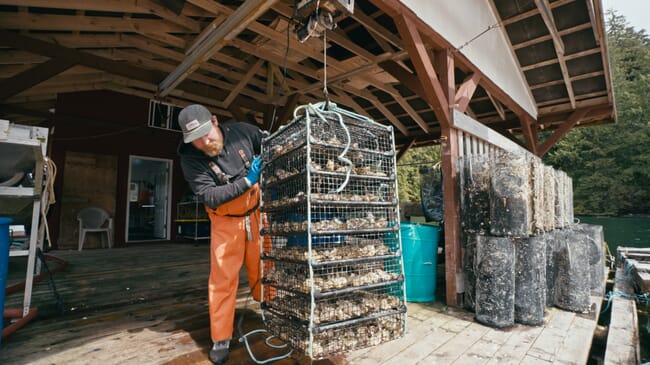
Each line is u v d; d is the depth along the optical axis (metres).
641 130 23.69
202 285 3.59
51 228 6.55
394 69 5.16
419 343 2.23
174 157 8.27
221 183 1.98
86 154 7.05
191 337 2.22
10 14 4.14
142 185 8.98
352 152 1.84
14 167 2.75
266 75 6.62
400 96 7.33
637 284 4.03
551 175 3.43
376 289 1.89
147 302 3.03
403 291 1.84
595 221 20.81
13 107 6.51
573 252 3.09
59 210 6.66
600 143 25.55
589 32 4.90
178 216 8.20
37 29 4.50
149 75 5.87
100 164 7.21
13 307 2.70
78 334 2.25
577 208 25.56
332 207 1.75
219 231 2.01
